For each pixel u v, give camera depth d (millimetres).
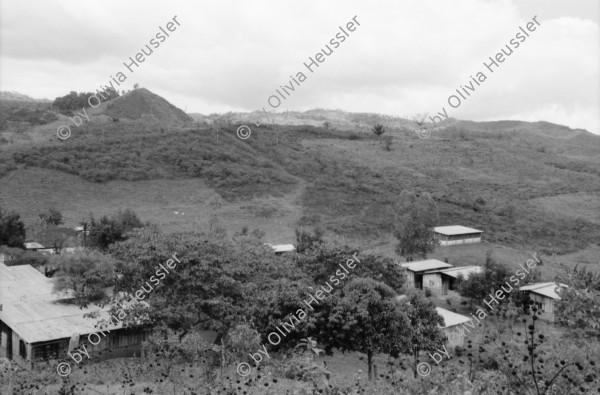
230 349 22953
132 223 59281
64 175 82812
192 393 14836
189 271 28781
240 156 101438
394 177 103000
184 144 102250
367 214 81062
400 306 27984
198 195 83000
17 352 30406
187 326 28578
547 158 143125
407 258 61594
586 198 101562
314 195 87938
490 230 77500
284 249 58875
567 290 11023
